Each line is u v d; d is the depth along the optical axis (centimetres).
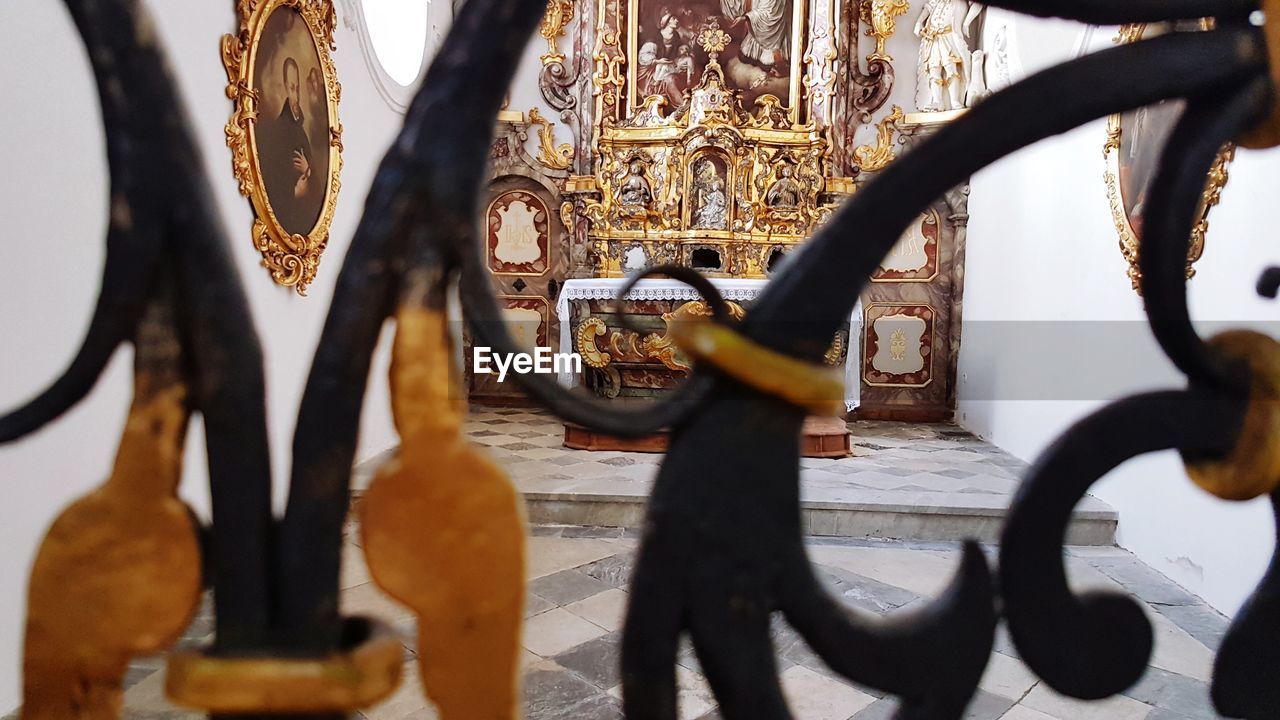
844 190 759
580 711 222
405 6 616
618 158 762
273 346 377
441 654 39
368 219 38
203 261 38
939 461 528
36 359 222
